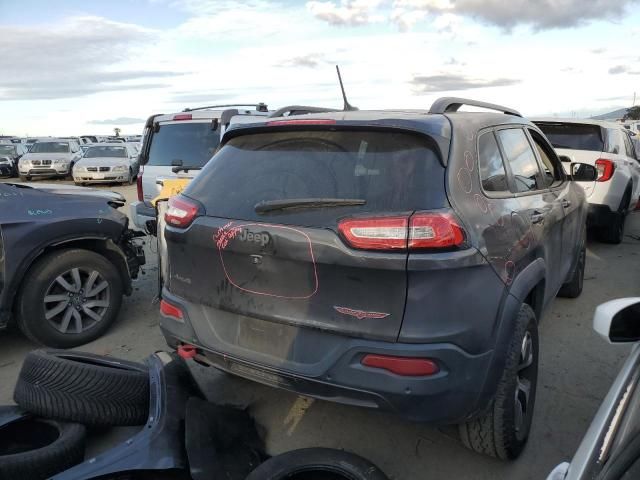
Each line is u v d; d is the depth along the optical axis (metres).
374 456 2.97
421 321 2.23
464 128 2.72
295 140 2.73
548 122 7.59
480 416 2.56
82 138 31.84
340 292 2.32
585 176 4.73
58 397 2.80
